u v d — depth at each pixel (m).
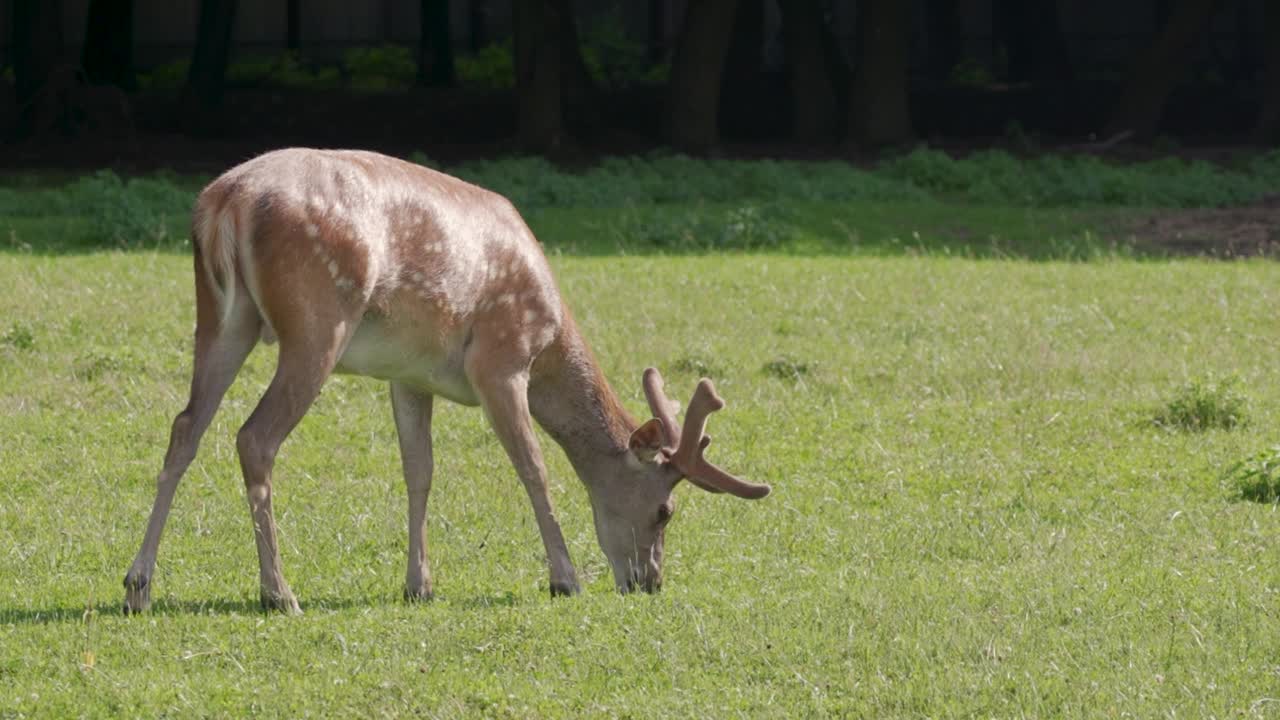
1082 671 8.07
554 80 37.16
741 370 16.52
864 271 23.30
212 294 8.73
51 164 36.12
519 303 9.48
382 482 12.20
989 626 8.73
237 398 14.50
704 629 8.65
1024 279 22.80
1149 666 8.16
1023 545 10.74
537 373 9.73
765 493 9.67
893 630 8.69
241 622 8.66
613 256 24.66
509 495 11.95
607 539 9.88
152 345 16.53
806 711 7.59
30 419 13.52
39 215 27.53
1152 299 20.89
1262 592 9.52
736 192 31.67
